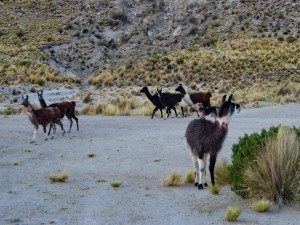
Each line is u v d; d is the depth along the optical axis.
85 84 49.38
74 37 65.50
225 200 9.49
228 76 47.56
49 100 36.38
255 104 31.83
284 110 25.75
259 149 9.76
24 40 63.16
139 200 9.62
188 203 9.33
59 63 57.66
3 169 12.99
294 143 9.59
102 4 75.88
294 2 69.06
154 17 72.69
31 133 19.70
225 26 66.44
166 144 15.90
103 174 12.14
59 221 8.38
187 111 25.84
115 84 47.09
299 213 8.58
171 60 54.12
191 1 74.19
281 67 49.53
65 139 17.91
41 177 11.94
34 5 76.75
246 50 56.41
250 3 71.19
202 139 10.02
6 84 43.84
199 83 46.06
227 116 9.81
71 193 10.28
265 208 8.67
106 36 67.88
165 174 11.93
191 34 66.75
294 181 9.20
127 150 15.16
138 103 31.47
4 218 8.62
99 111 28.91
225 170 10.88
